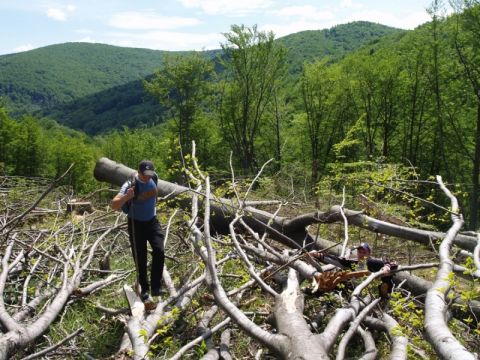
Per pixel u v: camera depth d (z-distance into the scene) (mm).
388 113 30750
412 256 7055
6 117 51906
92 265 6332
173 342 4113
